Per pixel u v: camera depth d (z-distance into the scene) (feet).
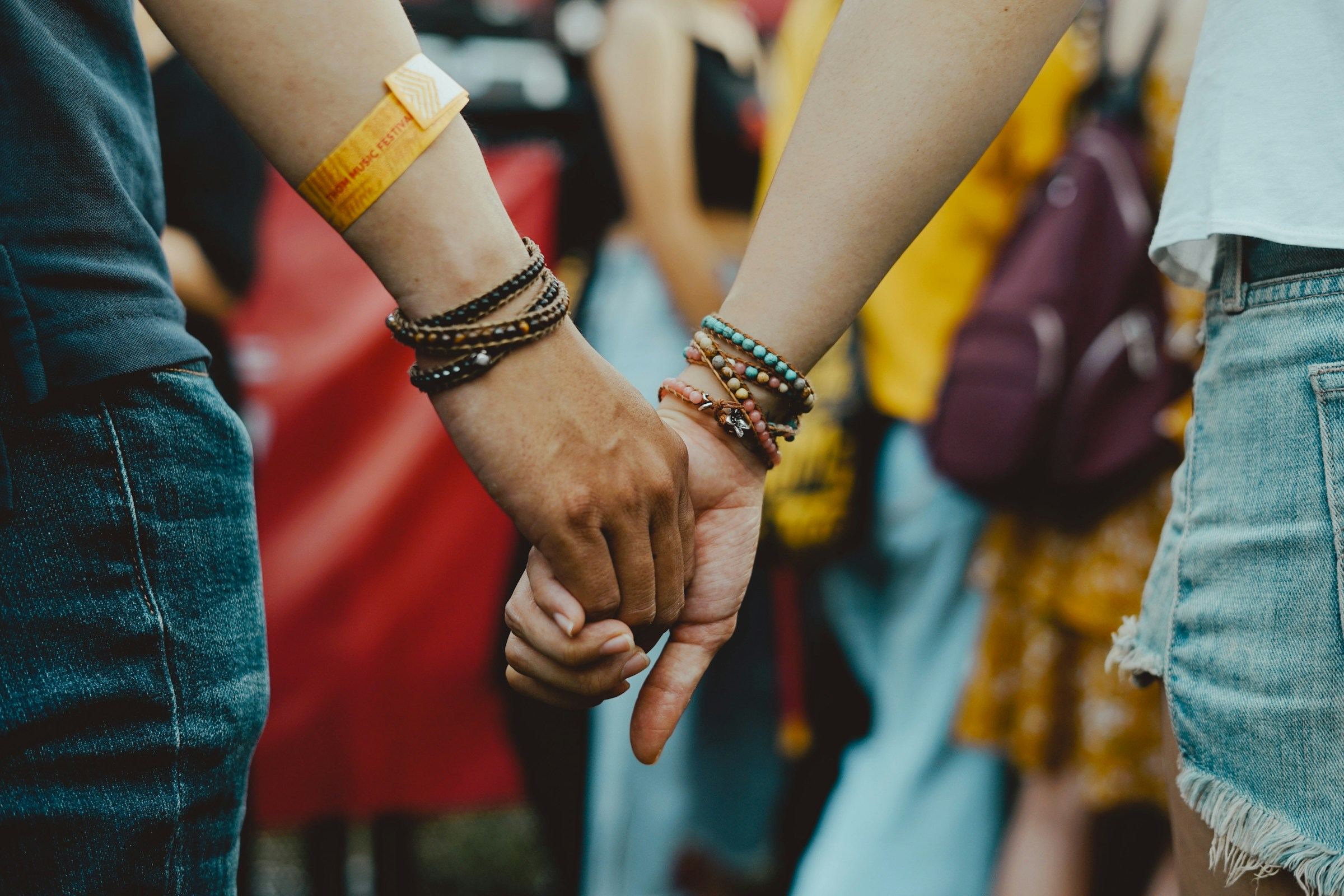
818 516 6.81
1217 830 2.52
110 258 2.45
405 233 2.62
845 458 6.82
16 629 2.30
